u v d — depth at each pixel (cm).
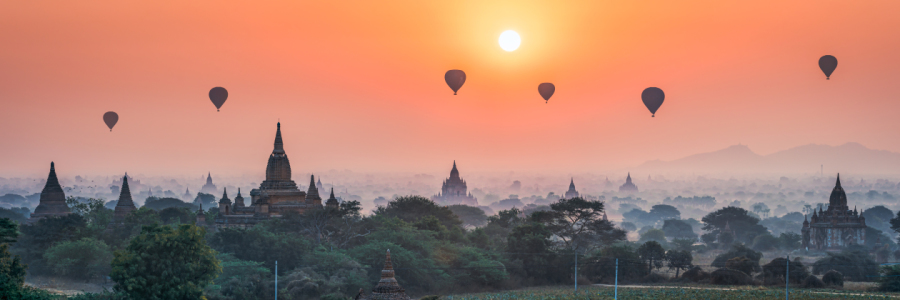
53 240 12000
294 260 10406
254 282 9200
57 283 10169
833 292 10581
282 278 9600
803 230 19725
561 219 15062
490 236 15962
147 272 7681
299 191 13612
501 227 17075
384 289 6406
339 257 10306
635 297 9875
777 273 11981
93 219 15488
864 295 10062
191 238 7912
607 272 12594
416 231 11925
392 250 10469
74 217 12950
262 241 10512
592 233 15062
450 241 12888
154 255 7712
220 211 13938
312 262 10300
